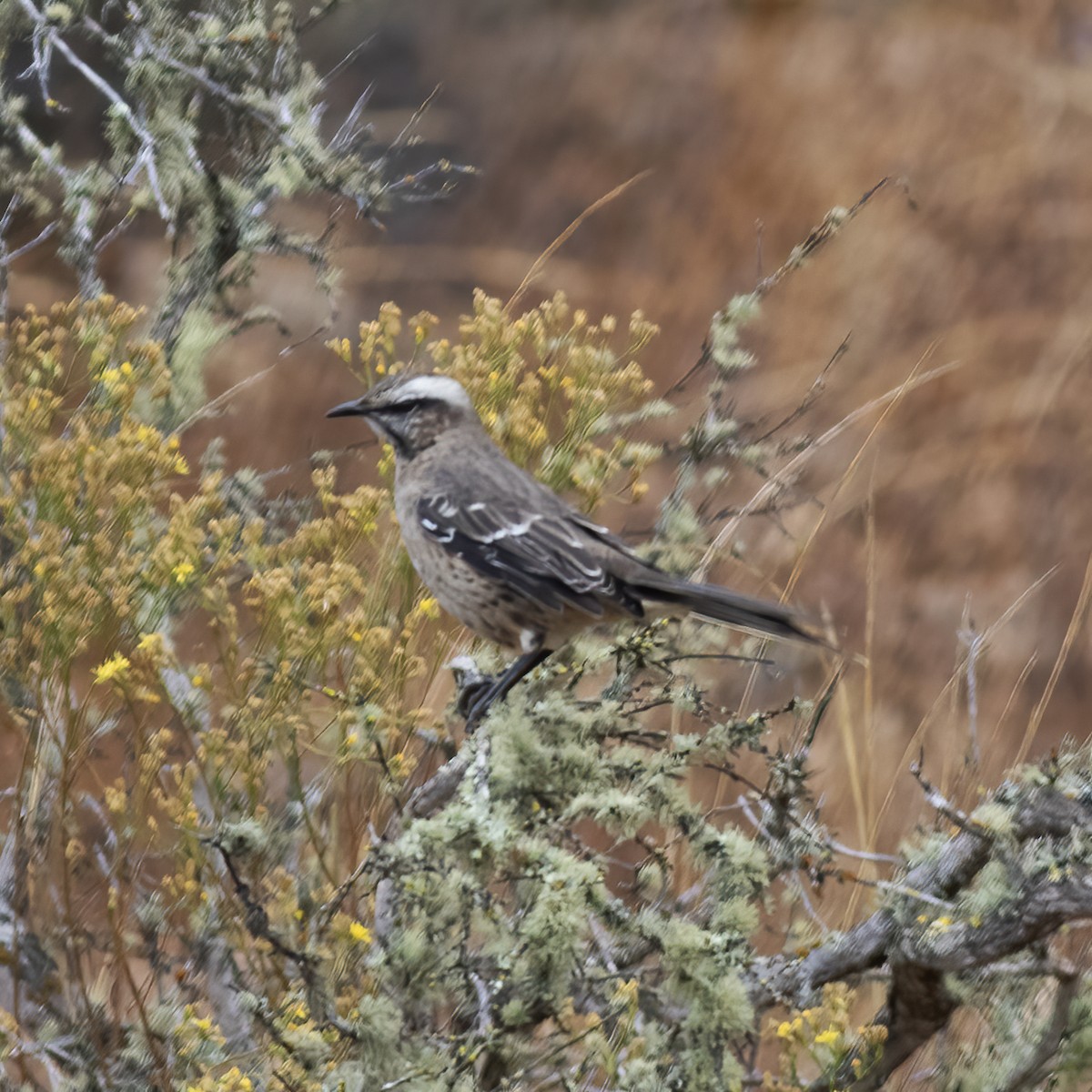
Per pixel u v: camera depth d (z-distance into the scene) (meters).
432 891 6.78
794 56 21.39
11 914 8.47
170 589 7.52
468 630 10.18
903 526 16.42
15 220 13.45
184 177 9.58
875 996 9.45
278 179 9.44
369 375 9.29
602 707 7.72
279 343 18.00
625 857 11.87
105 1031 8.04
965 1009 8.55
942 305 18.42
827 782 11.90
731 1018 6.59
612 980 6.99
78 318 8.66
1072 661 14.98
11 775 10.47
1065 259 18.52
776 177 19.98
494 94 22.05
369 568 9.35
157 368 8.24
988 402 17.44
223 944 8.06
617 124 21.64
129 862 8.19
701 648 9.57
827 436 10.78
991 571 16.03
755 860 6.98
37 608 7.79
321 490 8.16
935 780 11.91
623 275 19.89
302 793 7.95
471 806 6.79
